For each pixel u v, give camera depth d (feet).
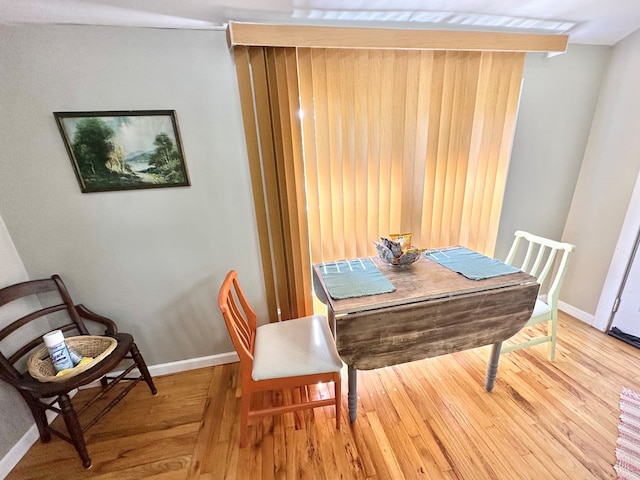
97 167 4.62
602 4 4.61
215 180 5.14
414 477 4.02
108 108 4.41
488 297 4.45
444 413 4.98
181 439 4.71
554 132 6.46
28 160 4.38
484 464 4.16
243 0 3.87
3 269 4.54
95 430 4.91
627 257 6.28
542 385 5.46
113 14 3.83
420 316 4.25
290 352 4.47
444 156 5.79
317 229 5.64
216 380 5.95
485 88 5.55
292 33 4.20
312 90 4.86
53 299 5.19
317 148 5.21
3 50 3.88
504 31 5.24
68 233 4.87
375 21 4.73
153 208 5.07
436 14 4.66
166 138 4.71
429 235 6.32
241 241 5.64
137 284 5.44
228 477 4.12
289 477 4.08
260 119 4.85
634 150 5.92
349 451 4.40
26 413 4.71
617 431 4.54
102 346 4.88
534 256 7.52
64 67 4.11
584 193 6.93
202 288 5.77
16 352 4.46
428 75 5.20
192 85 4.58
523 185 6.73
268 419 4.97
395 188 5.82
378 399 5.32
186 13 3.98
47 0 3.40
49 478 4.21
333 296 4.39
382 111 5.28
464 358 6.27
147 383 5.55
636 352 6.22
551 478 3.96
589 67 6.11
